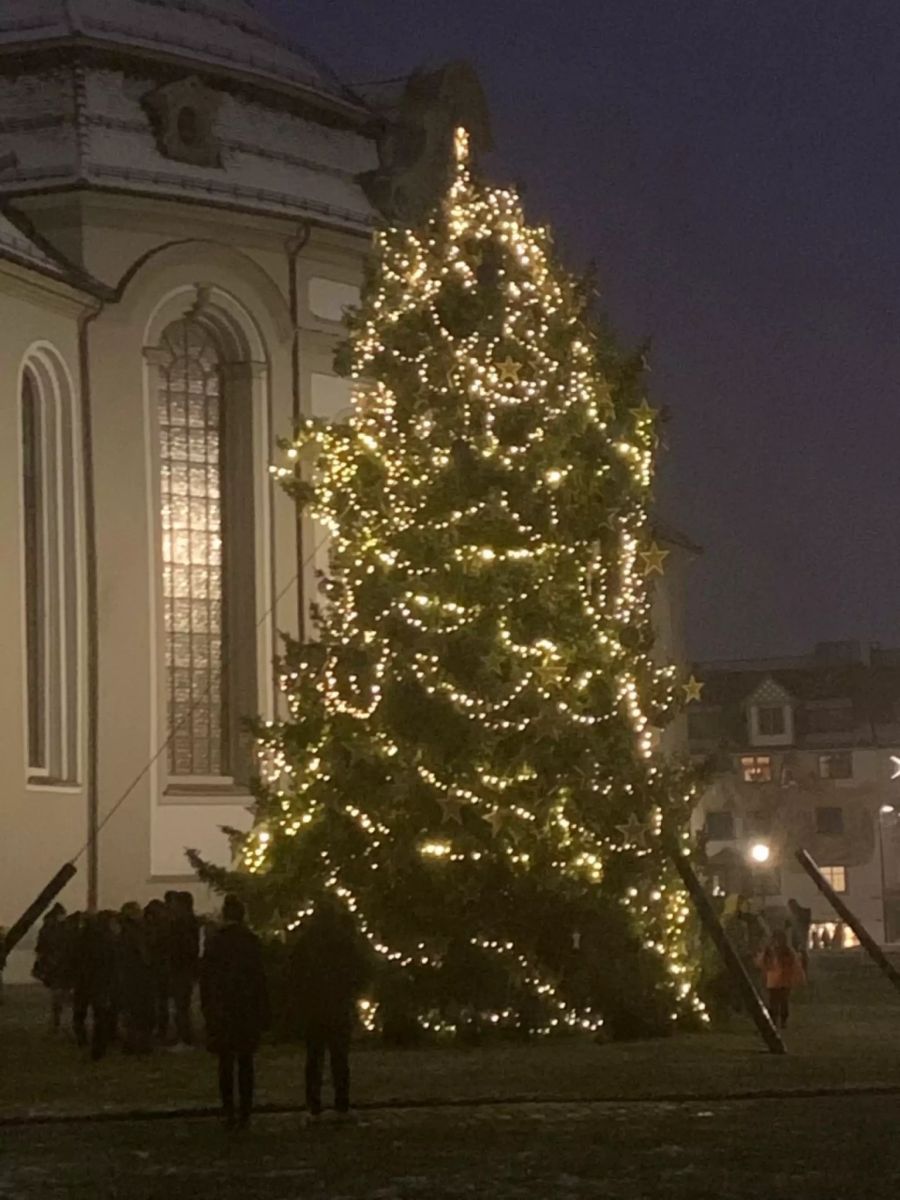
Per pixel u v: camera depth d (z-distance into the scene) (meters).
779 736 91.81
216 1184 15.03
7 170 45.78
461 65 51.53
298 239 47.69
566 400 28.34
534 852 27.16
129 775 44.75
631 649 28.34
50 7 47.16
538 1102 19.94
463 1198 14.09
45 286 43.72
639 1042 27.00
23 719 42.62
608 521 28.47
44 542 44.41
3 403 42.78
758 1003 25.53
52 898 26.48
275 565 47.00
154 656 45.38
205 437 47.00
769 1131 17.41
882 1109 19.06
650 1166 15.41
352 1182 14.97
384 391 28.75
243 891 27.91
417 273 28.94
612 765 27.56
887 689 93.06
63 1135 18.09
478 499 27.86
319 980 18.53
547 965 27.44
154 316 46.00
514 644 27.41
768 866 73.25
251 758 45.59
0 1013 35.06
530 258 28.91
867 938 29.03
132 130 46.75
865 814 90.69
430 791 27.28
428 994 27.09
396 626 27.47
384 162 50.62
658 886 27.78
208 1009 18.14
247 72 48.28
